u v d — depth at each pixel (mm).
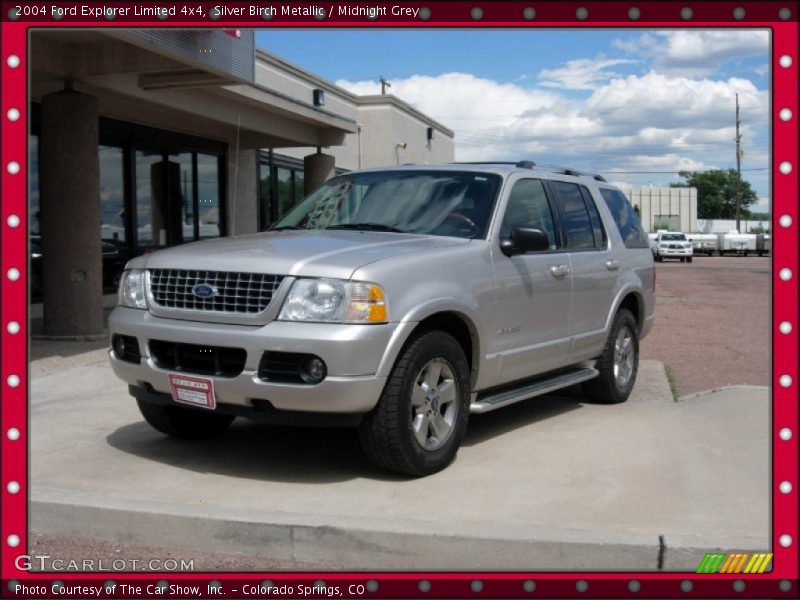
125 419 6664
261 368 4719
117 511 4488
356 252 5004
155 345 5141
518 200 6195
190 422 5914
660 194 80000
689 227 80562
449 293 5156
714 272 33125
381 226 5906
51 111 10469
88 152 10594
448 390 5242
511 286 5793
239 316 4809
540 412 7027
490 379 5703
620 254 7406
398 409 4836
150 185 15711
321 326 4656
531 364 6133
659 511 4535
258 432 6312
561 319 6438
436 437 5223
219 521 4340
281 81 20922
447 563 4113
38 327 11562
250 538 4305
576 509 4566
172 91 12906
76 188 10516
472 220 5828
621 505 4629
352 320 4660
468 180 6156
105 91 11523
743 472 5234
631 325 7570
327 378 4594
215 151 17531
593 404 7379
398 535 4152
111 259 14680
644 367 9203
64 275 10570
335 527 4215
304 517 4355
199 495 4863
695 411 7000
